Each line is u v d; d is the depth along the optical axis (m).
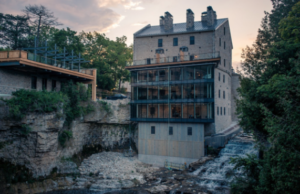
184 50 47.56
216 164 39.34
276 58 26.08
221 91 49.19
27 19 53.12
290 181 16.23
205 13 51.69
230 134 46.44
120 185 35.75
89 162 43.38
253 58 33.16
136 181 37.62
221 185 33.91
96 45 64.06
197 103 43.34
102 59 61.31
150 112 47.12
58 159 38.19
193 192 31.91
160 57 48.47
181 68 44.94
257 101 26.44
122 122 50.81
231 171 36.38
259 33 35.53
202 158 41.81
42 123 33.62
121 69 65.12
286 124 18.03
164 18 52.69
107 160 45.78
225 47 52.66
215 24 49.78
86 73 48.19
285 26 28.92
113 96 58.03
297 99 18.50
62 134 39.34
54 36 56.12
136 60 51.44
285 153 16.75
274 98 23.52
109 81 61.81
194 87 43.66
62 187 34.91
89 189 34.72
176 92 45.00
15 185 31.53
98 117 46.50
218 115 47.06
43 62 37.09
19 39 54.31
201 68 43.44
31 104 32.81
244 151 40.28
